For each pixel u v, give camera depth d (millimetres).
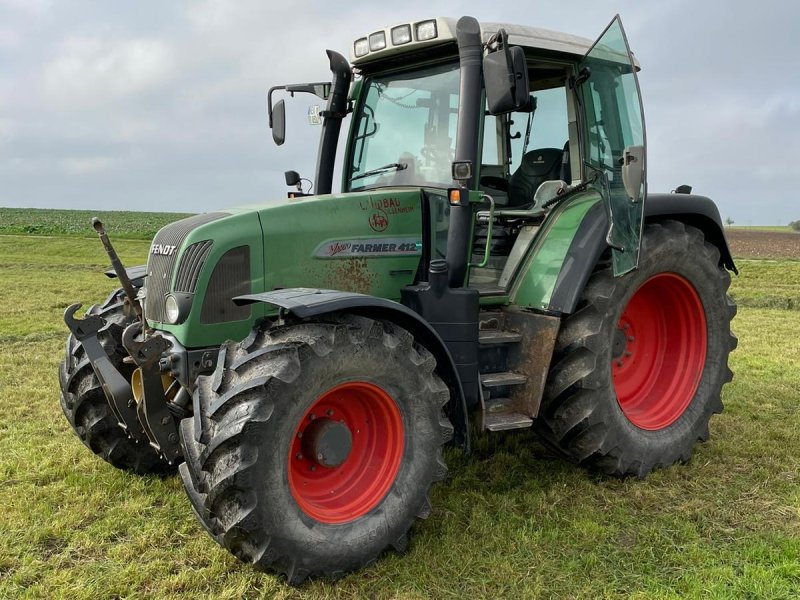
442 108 3961
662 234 4137
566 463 4320
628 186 3545
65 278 16438
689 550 3203
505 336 3865
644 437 4074
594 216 3957
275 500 2771
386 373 3084
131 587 2893
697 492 3863
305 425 3074
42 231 34188
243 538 2773
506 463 4305
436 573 3033
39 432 4863
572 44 4121
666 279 4320
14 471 4129
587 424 3773
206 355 3301
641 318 4570
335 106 4504
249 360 2844
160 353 3232
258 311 3416
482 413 3664
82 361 3953
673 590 2867
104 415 3959
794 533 3352
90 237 31203
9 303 12117
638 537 3350
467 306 3602
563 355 3822
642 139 3465
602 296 3793
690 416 4328
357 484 3211
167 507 3678
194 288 3273
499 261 4352
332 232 3609
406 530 3174
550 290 3812
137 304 3688
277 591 2891
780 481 3969
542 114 4426
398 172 4141
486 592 2900
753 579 2928
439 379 3330
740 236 36531
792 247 29500
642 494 3828
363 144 4363
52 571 3021
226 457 2715
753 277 17266
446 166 3910
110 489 3885
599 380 3791
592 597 2865
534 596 2846
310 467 3156
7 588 2895
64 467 4172
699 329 4453
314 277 3562
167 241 3486
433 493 3885
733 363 7066
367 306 3025
